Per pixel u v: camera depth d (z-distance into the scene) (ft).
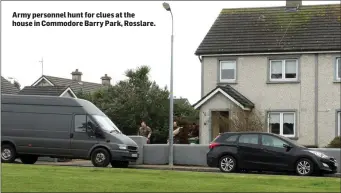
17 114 93.86
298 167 83.10
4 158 93.50
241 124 118.01
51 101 93.40
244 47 133.49
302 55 130.00
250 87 132.57
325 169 82.28
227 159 87.40
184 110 160.56
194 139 130.00
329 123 127.54
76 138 91.30
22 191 45.21
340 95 127.24
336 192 47.09
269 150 84.89
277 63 131.85
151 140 152.97
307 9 140.46
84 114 91.86
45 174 62.03
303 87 129.59
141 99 154.51
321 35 131.54
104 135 90.53
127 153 90.38
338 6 139.03
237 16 143.02
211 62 135.54
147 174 66.23
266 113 131.13
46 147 92.22
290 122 130.31
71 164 101.19
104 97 162.40
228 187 50.14
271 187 50.98
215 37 138.00
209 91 135.33
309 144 128.16
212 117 129.29
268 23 139.03
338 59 128.36
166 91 158.30
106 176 61.41
